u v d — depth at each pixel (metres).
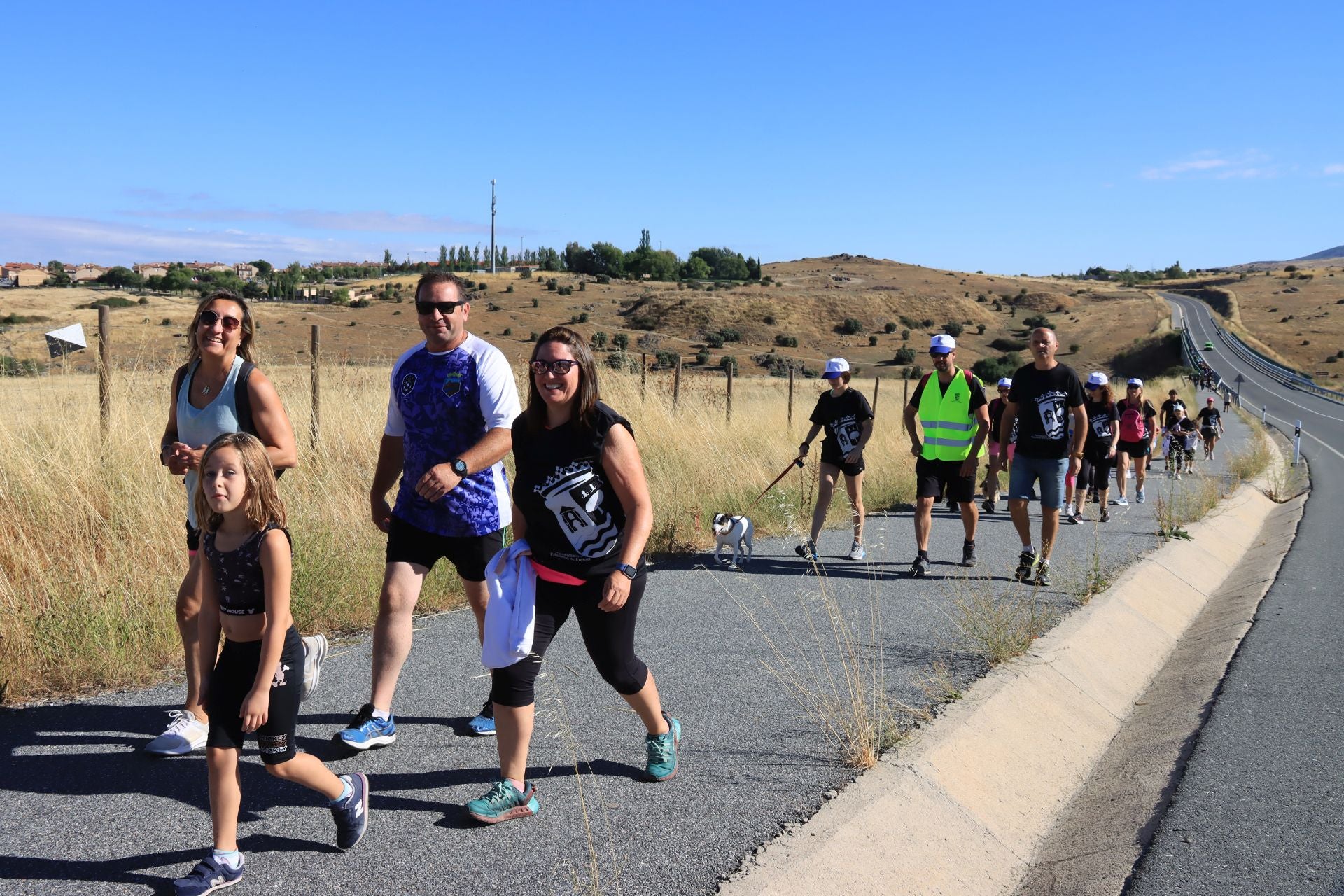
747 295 119.56
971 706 4.76
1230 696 5.46
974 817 3.92
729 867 3.15
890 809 3.67
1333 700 5.39
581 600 3.55
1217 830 3.79
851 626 6.27
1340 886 3.36
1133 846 3.73
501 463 4.19
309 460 8.14
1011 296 141.38
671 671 5.24
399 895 2.95
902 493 12.46
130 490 6.55
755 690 4.95
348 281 173.75
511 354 58.22
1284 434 34.06
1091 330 115.75
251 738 4.19
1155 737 5.05
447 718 4.45
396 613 4.06
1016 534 10.37
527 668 3.45
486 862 3.16
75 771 3.75
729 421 14.09
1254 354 87.25
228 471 2.94
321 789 3.12
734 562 7.99
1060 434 7.66
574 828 3.41
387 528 4.41
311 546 6.16
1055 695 5.29
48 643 4.76
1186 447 17.70
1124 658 6.35
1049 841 4.00
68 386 8.37
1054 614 6.74
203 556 3.05
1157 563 8.81
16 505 6.10
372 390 10.61
